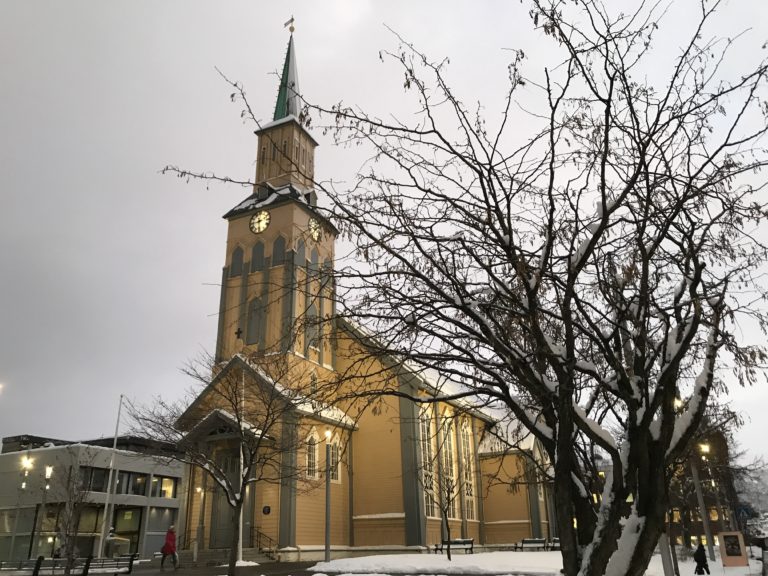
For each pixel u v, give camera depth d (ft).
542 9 19.29
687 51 19.62
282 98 95.25
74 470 143.84
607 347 19.30
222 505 112.47
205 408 108.47
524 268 19.75
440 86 21.24
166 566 99.04
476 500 148.36
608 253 22.85
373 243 21.33
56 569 102.37
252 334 124.77
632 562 17.52
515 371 20.47
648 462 18.38
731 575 88.74
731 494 135.95
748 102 19.84
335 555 115.85
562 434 18.45
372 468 125.70
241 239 142.41
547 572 70.44
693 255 20.13
